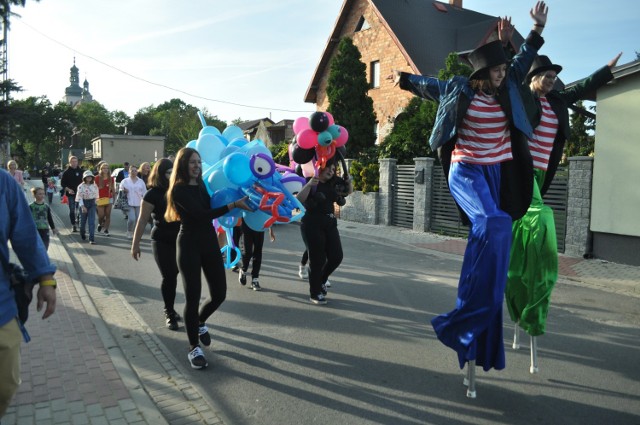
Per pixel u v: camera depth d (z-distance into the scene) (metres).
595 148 9.42
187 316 4.52
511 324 5.82
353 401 3.87
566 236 10.03
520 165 3.80
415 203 14.07
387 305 6.61
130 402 3.69
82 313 5.89
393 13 25.42
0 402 2.46
